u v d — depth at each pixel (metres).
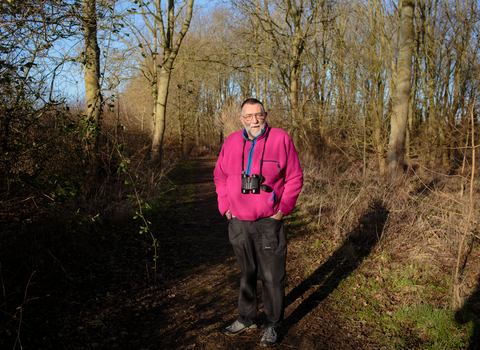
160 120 10.71
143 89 14.37
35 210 3.03
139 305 2.96
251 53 12.52
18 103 2.88
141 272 3.67
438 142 10.28
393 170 7.89
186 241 4.94
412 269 3.39
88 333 2.46
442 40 13.42
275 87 13.76
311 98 11.55
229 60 13.36
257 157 2.32
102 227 4.60
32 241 3.00
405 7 7.68
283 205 2.34
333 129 11.23
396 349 2.29
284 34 12.66
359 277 3.45
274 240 2.37
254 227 2.36
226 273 3.79
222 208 2.49
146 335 2.52
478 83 2.60
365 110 9.78
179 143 24.08
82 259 3.58
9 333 2.23
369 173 7.59
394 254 3.82
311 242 4.70
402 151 7.93
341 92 10.38
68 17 3.19
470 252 3.61
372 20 9.68
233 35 14.16
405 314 2.66
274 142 2.32
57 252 3.51
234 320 2.77
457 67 10.95
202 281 3.57
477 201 4.66
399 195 4.84
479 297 2.77
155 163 10.31
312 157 10.71
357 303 2.96
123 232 4.81
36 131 3.29
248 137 2.38
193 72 21.45
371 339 2.44
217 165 2.57
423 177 7.70
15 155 2.90
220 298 3.18
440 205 4.32
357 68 9.88
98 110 4.99
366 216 4.72
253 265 2.46
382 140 10.08
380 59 9.79
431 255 3.55
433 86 12.11
